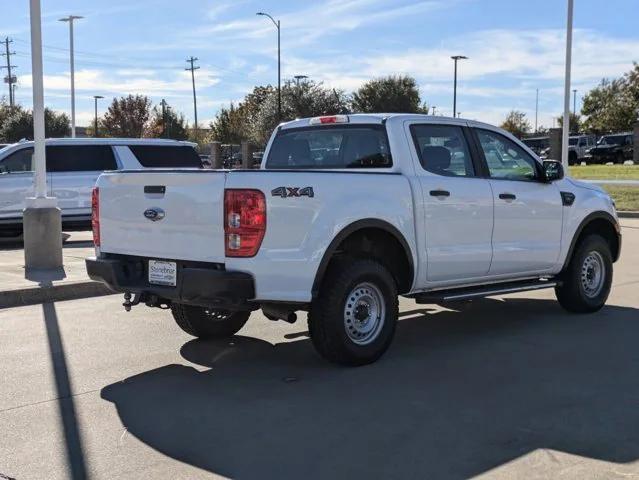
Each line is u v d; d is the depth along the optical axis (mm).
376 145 6543
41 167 10094
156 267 5758
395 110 79500
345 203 5684
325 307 5727
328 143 6957
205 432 4566
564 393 5273
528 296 9234
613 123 56188
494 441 4375
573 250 7852
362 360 5969
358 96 81812
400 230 6094
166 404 5109
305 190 5465
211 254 5371
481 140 7090
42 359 6254
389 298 6098
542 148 49812
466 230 6672
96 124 80188
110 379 5703
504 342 6812
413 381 5598
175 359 6277
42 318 7852
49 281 9125
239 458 4164
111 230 6051
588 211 7891
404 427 4617
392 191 6062
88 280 9203
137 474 3965
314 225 5492
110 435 4535
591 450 4234
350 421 4734
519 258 7207
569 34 22000
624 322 7660
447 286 6762
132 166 15625
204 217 5371
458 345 6715
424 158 6527
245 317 7023
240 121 75562
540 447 4277
